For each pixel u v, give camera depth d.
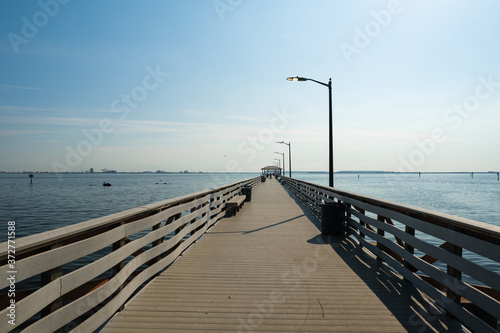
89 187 88.88
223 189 12.00
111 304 3.45
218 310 3.80
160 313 3.71
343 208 8.44
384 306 3.95
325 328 3.38
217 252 6.67
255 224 10.31
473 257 12.40
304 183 17.56
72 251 2.72
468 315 3.17
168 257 5.47
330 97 13.80
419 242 4.20
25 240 2.22
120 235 3.63
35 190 72.50
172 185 101.25
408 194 58.19
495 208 33.88
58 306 2.58
